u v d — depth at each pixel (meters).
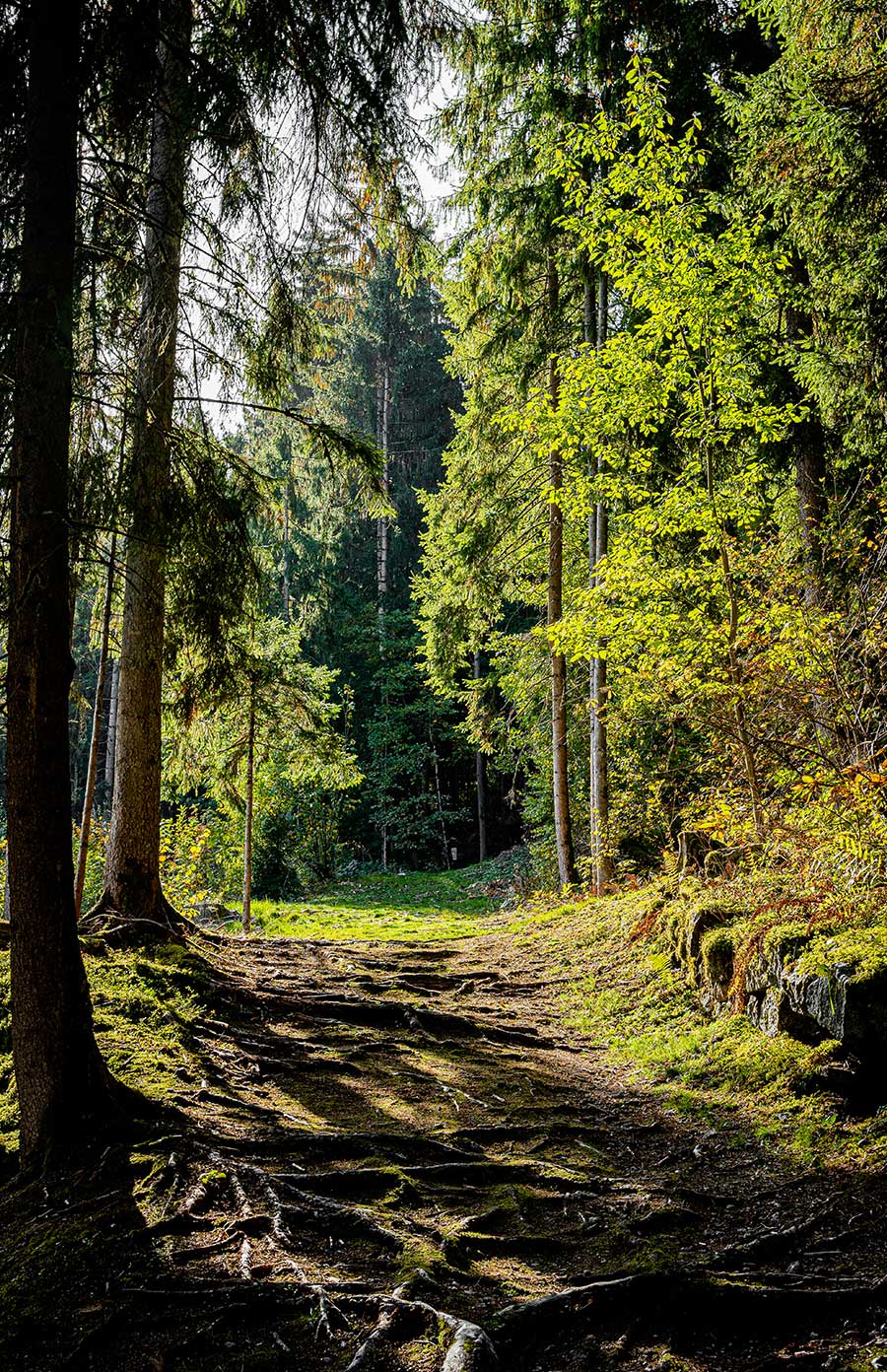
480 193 12.17
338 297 8.86
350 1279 3.28
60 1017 4.26
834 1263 3.38
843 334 8.78
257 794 18.58
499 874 23.56
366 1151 4.56
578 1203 4.14
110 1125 4.25
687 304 7.23
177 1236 3.51
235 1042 6.08
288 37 4.91
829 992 4.91
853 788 5.67
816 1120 4.65
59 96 4.17
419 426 31.48
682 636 7.66
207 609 6.89
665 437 9.67
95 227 5.45
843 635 6.66
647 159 7.49
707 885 7.89
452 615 15.51
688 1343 2.96
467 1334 2.79
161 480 6.23
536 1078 6.20
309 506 11.83
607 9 10.24
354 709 29.42
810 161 8.02
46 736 4.20
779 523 10.64
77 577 5.58
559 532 14.70
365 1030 6.92
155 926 7.39
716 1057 5.86
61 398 4.18
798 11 8.02
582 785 16.91
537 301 13.24
